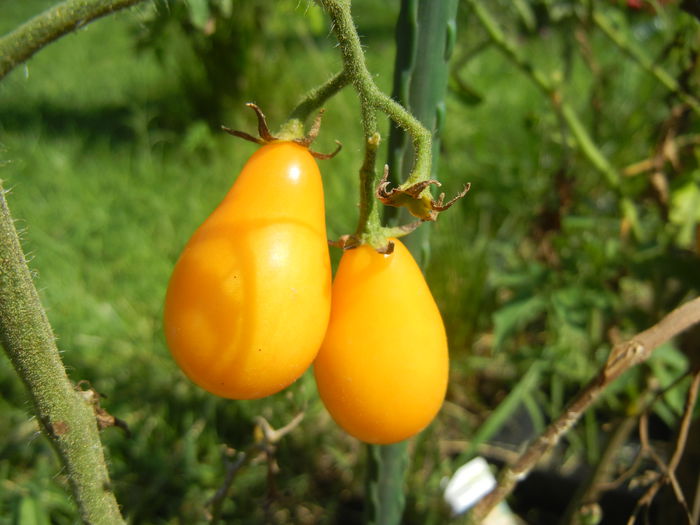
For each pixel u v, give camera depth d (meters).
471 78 0.49
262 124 0.11
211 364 0.11
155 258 0.36
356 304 0.11
